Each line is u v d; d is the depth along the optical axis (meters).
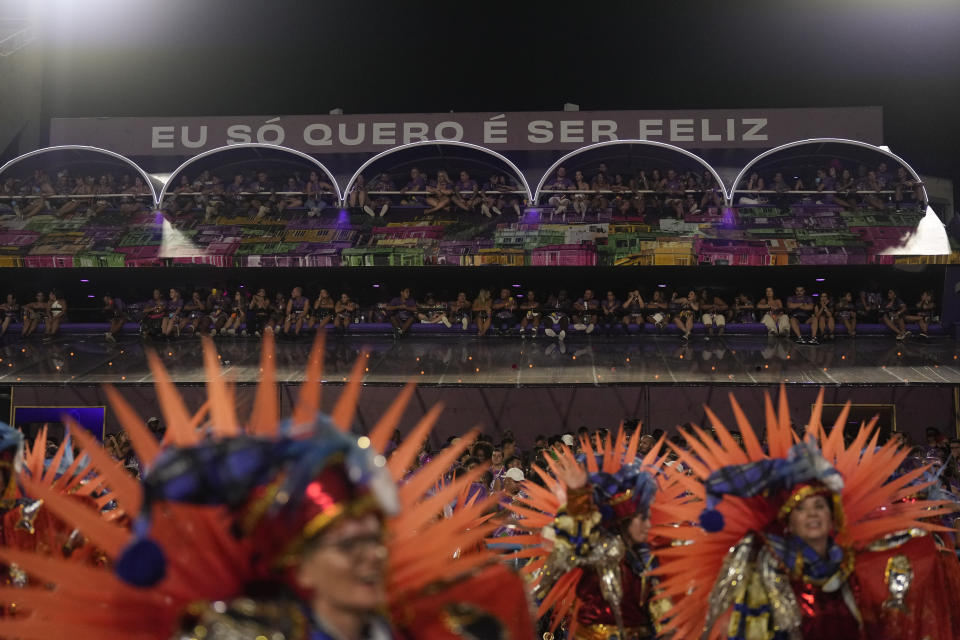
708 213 25.33
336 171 27.58
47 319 24.62
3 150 27.38
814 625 4.21
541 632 6.98
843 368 20.97
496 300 24.84
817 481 4.07
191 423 2.45
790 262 23.84
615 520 5.59
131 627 2.15
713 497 4.19
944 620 4.49
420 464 12.16
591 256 24.16
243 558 2.12
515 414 22.34
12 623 2.17
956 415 21.91
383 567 1.97
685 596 4.52
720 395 22.31
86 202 26.67
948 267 24.00
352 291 27.55
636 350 22.88
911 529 4.44
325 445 1.92
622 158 26.75
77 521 2.31
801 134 26.81
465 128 27.53
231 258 24.61
